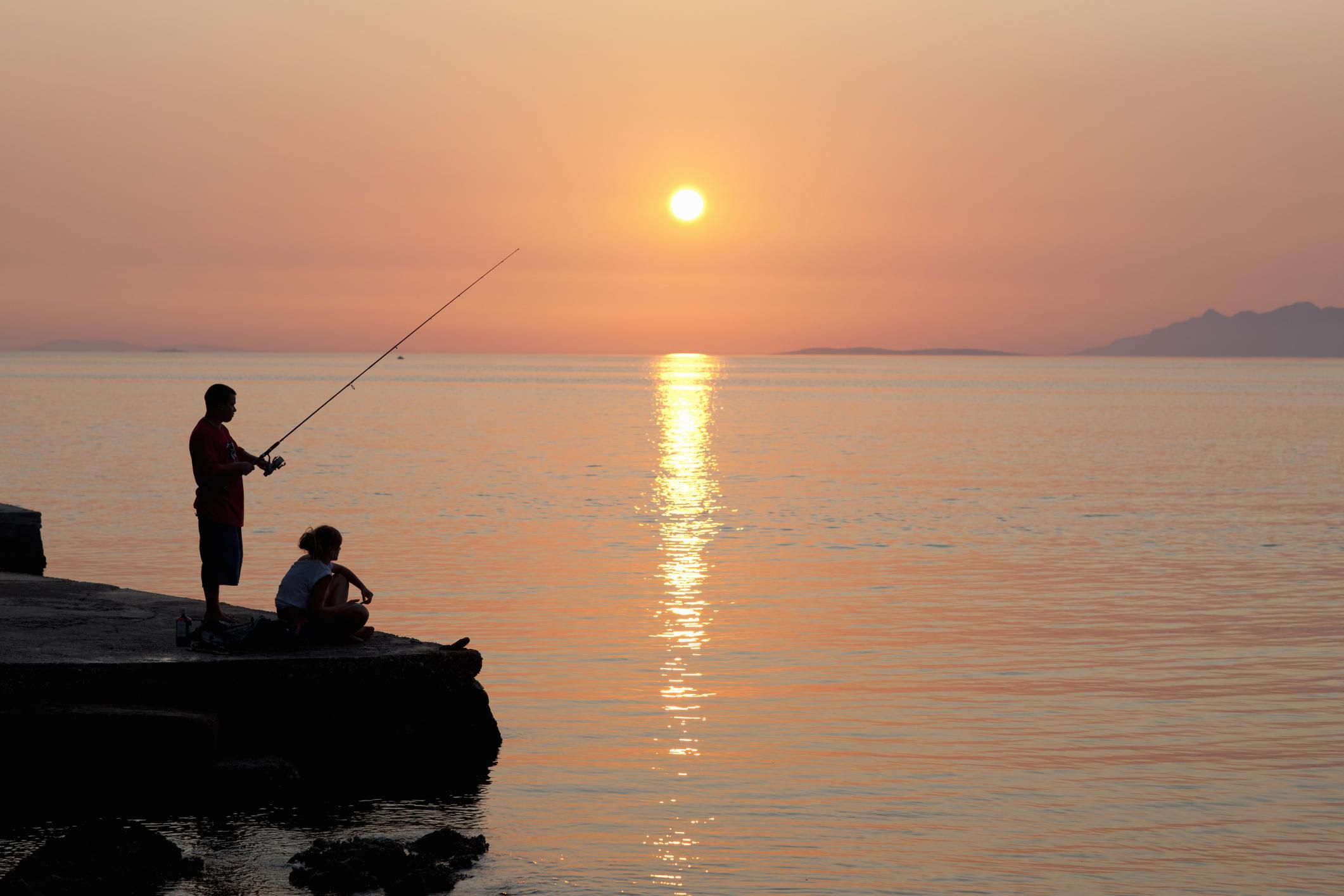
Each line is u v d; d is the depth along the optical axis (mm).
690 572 20281
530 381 191375
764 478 38031
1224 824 8781
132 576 19094
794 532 25625
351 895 7289
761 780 9680
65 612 10930
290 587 9938
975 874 7836
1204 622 16266
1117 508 30203
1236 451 50469
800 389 152625
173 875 7496
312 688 9430
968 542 24328
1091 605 17516
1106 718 11547
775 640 15023
